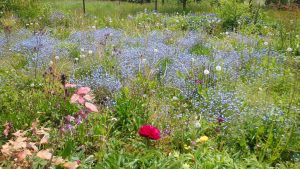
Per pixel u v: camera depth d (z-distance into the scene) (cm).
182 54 790
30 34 1041
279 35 1070
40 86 570
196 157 377
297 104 545
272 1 1980
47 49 816
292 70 735
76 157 353
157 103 511
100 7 1888
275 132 451
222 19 1328
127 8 1862
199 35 987
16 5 1418
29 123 440
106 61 697
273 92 615
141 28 1138
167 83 609
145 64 632
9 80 582
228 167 368
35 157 305
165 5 1992
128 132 442
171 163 354
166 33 1046
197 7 1814
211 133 457
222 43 919
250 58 793
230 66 713
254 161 391
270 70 725
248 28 1185
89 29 1103
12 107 485
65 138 391
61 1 2119
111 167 342
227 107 508
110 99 531
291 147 425
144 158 356
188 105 542
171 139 421
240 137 439
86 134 411
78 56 790
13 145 292
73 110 463
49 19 1352
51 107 478
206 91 562
